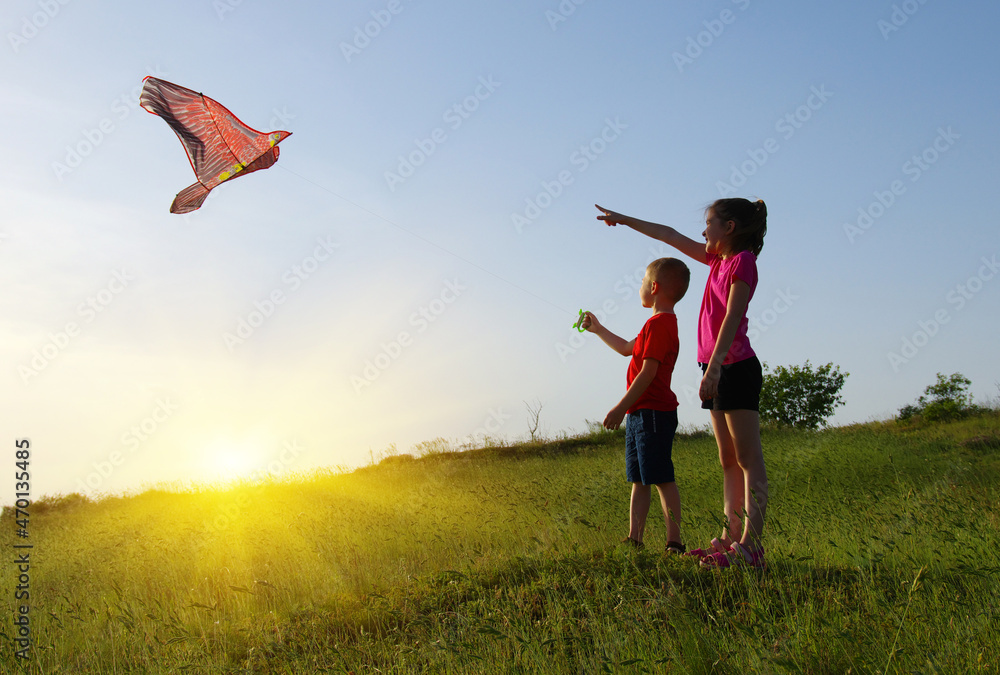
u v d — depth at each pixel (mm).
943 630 2721
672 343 4195
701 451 13203
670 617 3004
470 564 4473
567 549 4332
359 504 9391
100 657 4082
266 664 3637
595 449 16766
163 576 6027
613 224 4527
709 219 3867
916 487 6941
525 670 2846
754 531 3494
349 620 3979
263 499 11359
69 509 15961
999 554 3500
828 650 2641
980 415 17547
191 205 4133
